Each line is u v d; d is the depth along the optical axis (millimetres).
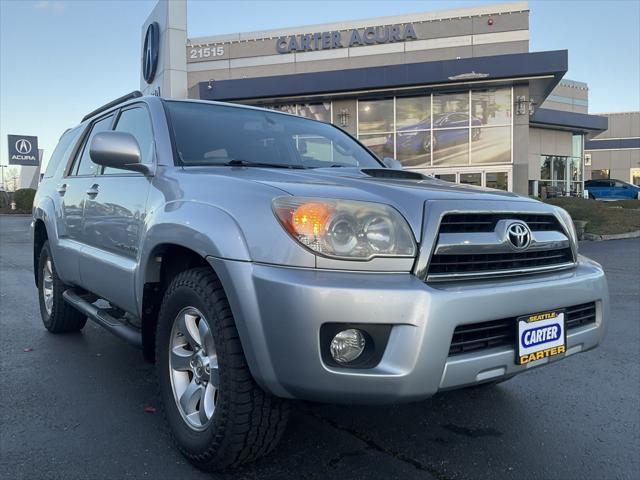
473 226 2555
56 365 4312
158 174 3256
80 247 4211
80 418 3318
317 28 26531
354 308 2182
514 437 3160
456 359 2328
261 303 2285
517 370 2564
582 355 4816
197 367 2777
